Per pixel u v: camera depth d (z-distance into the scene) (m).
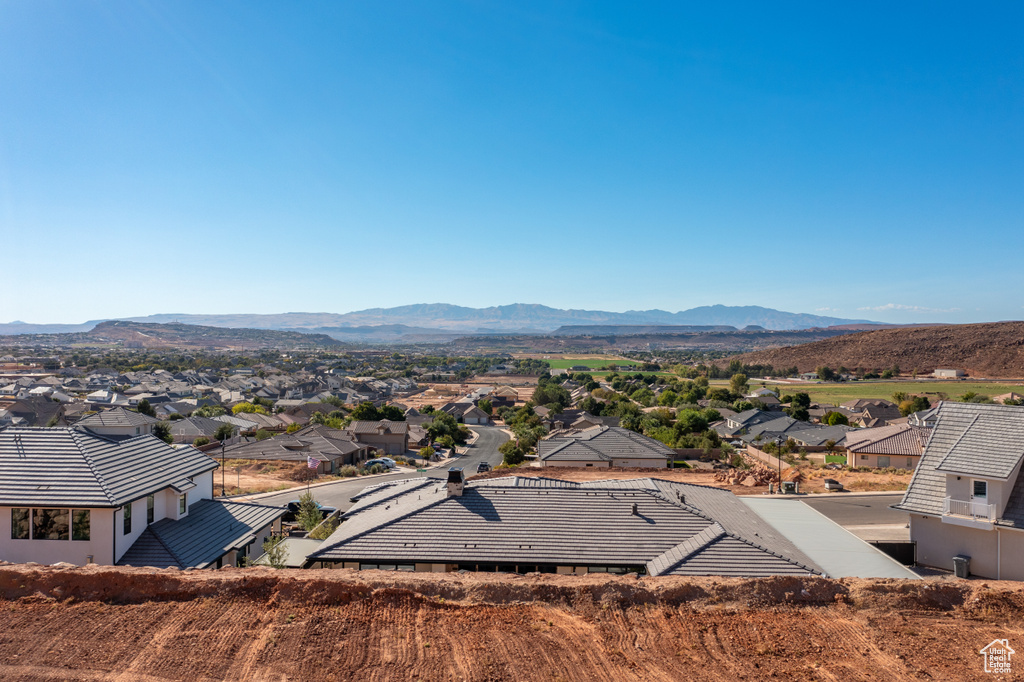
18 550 20.86
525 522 21.16
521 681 11.33
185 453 28.02
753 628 13.43
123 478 22.66
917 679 11.70
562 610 13.98
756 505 27.89
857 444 58.66
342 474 62.78
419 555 19.53
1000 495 22.77
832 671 11.95
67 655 11.62
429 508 22.03
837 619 13.86
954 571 23.53
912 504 24.91
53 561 20.89
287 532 32.06
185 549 22.86
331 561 19.45
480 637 12.80
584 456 57.34
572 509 21.88
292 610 13.37
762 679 11.65
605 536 20.47
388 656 11.98
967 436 24.72
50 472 21.69
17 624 12.64
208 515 26.44
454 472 22.95
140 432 62.03
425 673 11.45
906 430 59.06
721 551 19.08
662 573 17.92
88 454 22.72
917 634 13.30
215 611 13.28
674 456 61.81
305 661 11.67
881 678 11.73
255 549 26.95
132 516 22.42
